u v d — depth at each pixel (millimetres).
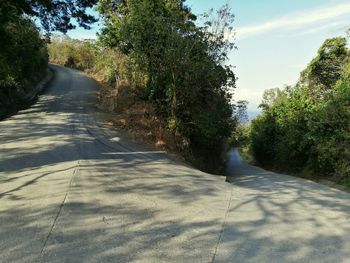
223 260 5559
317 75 28141
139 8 19578
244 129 44906
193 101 18188
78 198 7949
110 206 7656
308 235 6906
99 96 27500
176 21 18688
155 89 19047
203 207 8125
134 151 14078
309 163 21375
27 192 8203
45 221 6672
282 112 27422
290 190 12719
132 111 19203
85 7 25516
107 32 23438
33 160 11055
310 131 20391
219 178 11711
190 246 5992
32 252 5523
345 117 17875
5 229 6293
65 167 10375
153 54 18859
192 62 17844
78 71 56562
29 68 32906
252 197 9539
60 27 25781
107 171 10430
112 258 5434
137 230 6527
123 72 22594
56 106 23422
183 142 17453
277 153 27734
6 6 21516
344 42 27875
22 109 22453
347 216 8578
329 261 5773
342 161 17875
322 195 12031
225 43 19078
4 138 14078
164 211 7633
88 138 15000
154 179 10219
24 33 27297
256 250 6012
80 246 5777
